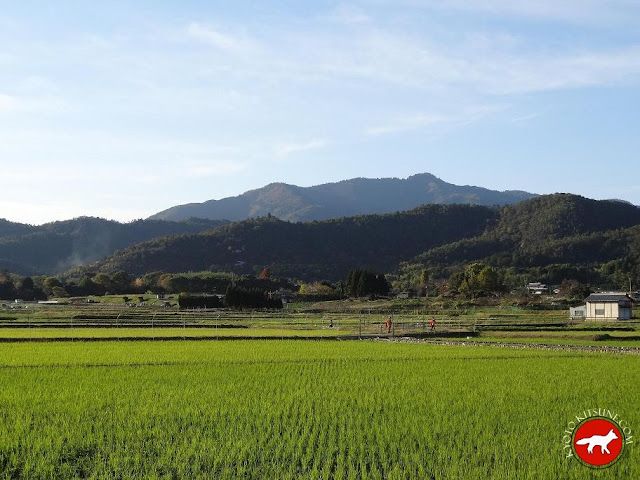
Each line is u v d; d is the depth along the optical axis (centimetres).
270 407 2256
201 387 2702
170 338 5559
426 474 1547
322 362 3697
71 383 2803
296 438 1845
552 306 11212
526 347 4891
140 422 2034
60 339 5294
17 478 1561
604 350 4656
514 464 1611
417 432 1900
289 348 4616
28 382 2825
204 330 6619
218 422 2039
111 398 2434
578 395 2522
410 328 6956
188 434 1908
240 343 5075
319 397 2477
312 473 1539
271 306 11094
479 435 1877
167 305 11606
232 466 1622
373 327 7175
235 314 8756
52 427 1964
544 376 3097
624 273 17275
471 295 14212
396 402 2367
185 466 1619
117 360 3716
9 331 6147
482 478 1500
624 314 9062
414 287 18500
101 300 12838
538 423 2016
